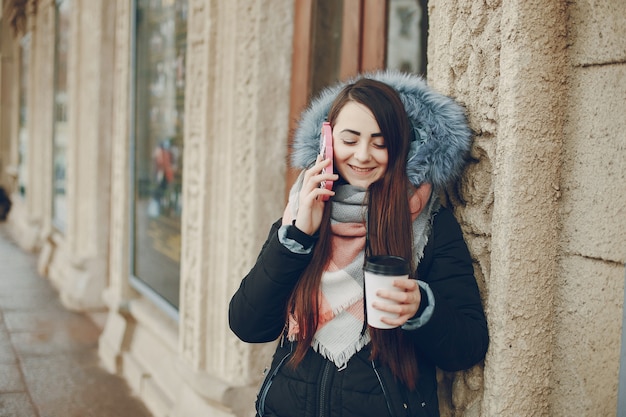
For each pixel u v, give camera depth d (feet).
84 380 15.35
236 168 10.79
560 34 5.83
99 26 19.77
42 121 33.24
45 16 31.73
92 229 21.12
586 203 5.75
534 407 5.99
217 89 11.23
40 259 28.22
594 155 5.67
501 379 5.85
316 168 5.55
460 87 6.35
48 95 27.63
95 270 21.13
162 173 14.51
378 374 5.57
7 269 27.78
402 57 9.68
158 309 15.15
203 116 11.35
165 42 14.44
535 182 5.81
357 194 5.71
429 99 5.85
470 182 6.27
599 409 5.67
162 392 13.42
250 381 10.75
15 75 42.60
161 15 14.70
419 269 5.77
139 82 16.28
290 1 10.60
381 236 5.56
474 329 5.66
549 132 5.84
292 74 10.66
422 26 9.71
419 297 5.16
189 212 12.01
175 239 13.62
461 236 5.97
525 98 5.71
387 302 5.03
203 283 11.35
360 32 9.80
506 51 5.76
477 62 6.15
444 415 6.70
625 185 5.42
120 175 16.90
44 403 13.97
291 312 5.79
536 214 5.84
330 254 5.68
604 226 5.59
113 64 20.03
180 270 13.28
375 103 5.58
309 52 10.25
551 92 5.82
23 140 39.09
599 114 5.63
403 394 5.61
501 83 5.83
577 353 5.84
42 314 20.80
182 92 13.39
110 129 20.45
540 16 5.72
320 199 5.62
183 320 12.07
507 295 5.79
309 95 10.29
